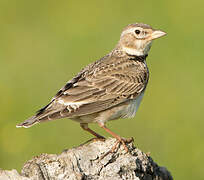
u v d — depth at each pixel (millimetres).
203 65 21797
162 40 23484
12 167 17031
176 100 20281
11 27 24906
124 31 13570
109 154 11062
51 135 18250
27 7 26578
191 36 23562
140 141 18234
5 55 22797
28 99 20047
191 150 17859
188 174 17312
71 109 11812
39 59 22391
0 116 19328
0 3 26812
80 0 26844
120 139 11523
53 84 20750
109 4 26250
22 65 22109
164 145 18047
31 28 24953
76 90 12180
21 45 23516
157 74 21500
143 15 25109
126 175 10898
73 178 10492
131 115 12867
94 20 25141
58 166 10648
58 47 23250
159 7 25562
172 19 24766
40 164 10664
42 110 11812
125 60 13203
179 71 21578
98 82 12469
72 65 21828
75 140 17938
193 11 25125
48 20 25438
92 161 10906
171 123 19203
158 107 20000
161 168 12195
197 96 20312
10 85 20797
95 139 12297
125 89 12633
